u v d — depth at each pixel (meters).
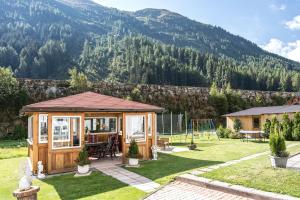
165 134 32.31
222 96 46.88
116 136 15.43
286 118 23.81
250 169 9.33
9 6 131.00
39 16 127.56
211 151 16.80
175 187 8.31
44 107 11.04
